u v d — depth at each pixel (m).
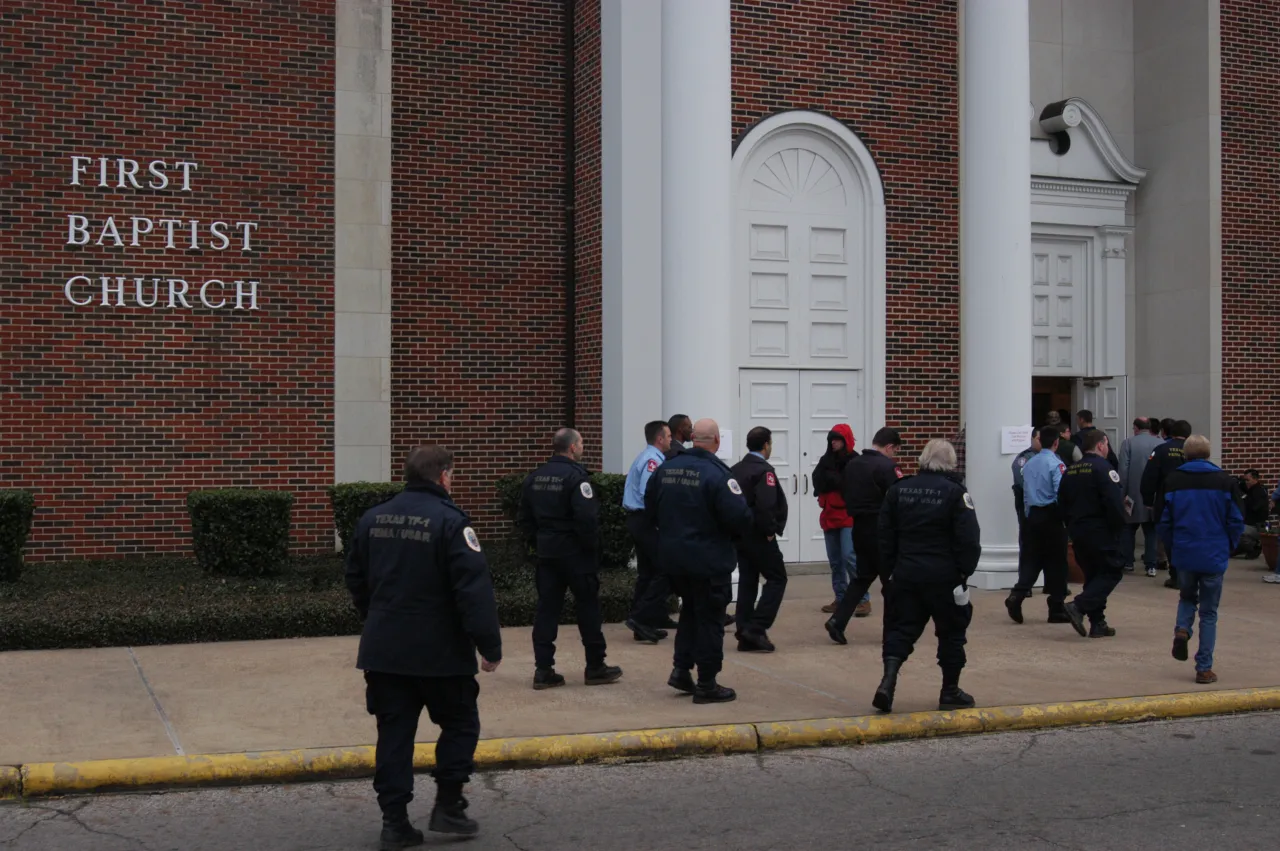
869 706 9.16
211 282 14.82
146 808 7.05
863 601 13.02
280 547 13.23
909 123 17.12
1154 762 8.16
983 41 15.30
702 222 13.82
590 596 9.70
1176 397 19.53
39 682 9.48
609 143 15.83
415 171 16.33
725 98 13.99
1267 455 19.52
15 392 14.09
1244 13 19.36
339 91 15.32
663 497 9.14
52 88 14.24
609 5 15.80
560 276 16.89
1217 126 19.11
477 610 6.18
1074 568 15.50
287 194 15.12
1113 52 20.16
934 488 8.76
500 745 7.96
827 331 16.75
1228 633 12.40
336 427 15.29
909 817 6.91
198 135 14.78
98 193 14.40
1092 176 19.55
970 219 15.39
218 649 10.84
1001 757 8.28
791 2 16.50
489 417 16.59
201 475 14.78
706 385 13.82
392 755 6.28
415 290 16.30
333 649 10.90
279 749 7.75
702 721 8.64
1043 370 19.53
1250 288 19.38
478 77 16.58
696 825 6.77
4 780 7.15
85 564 13.96
